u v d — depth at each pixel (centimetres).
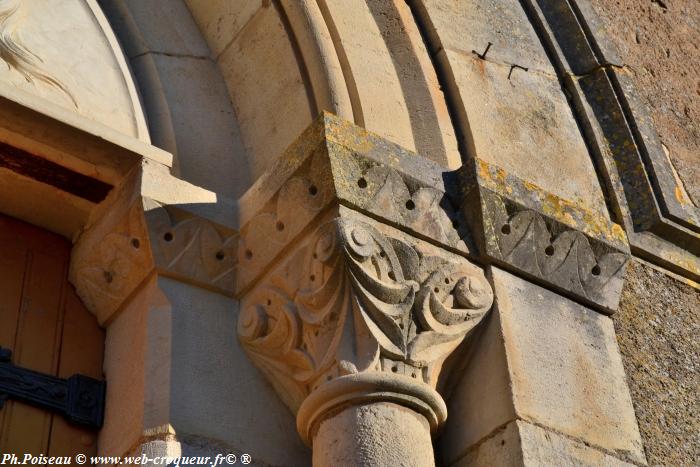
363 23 706
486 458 589
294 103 681
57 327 643
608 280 674
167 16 738
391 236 605
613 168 762
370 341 579
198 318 618
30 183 652
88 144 633
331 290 588
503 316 619
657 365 690
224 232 643
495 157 696
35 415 605
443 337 602
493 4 786
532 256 647
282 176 625
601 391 635
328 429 568
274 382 614
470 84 720
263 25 711
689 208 770
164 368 593
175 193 636
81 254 661
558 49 799
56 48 662
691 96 861
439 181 638
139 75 699
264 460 591
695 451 663
